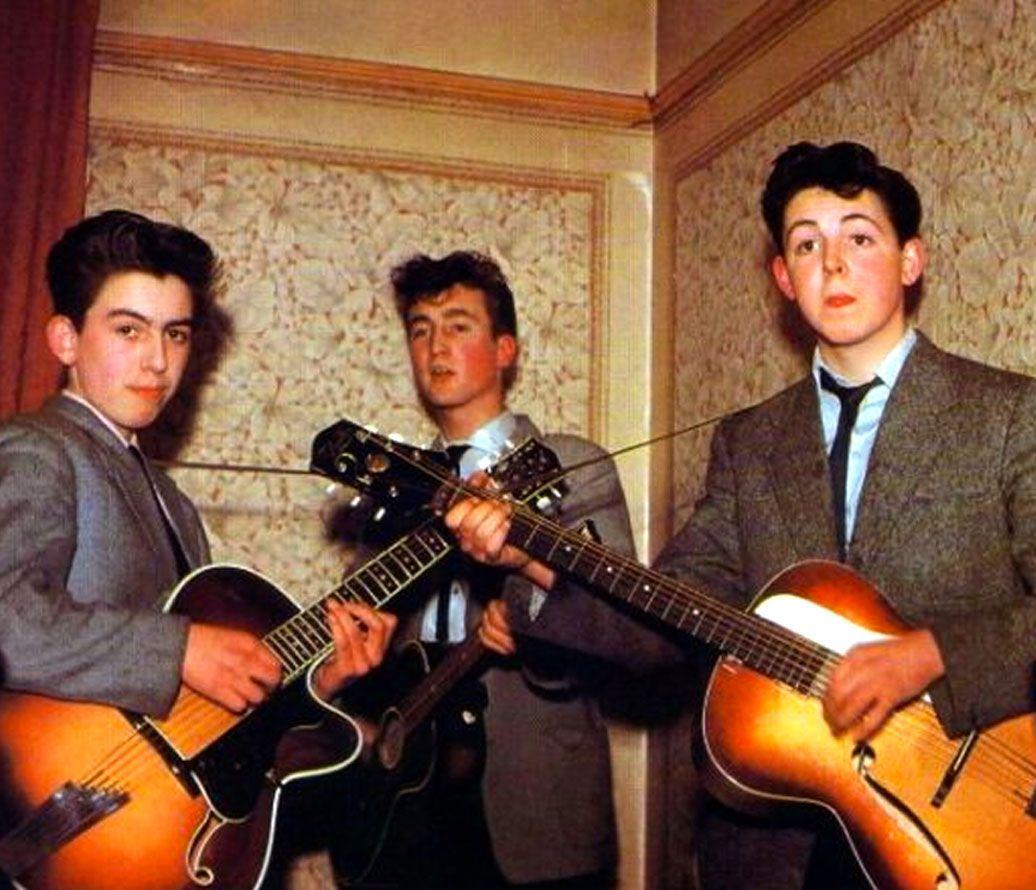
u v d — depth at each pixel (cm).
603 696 347
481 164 359
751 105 325
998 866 173
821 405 205
